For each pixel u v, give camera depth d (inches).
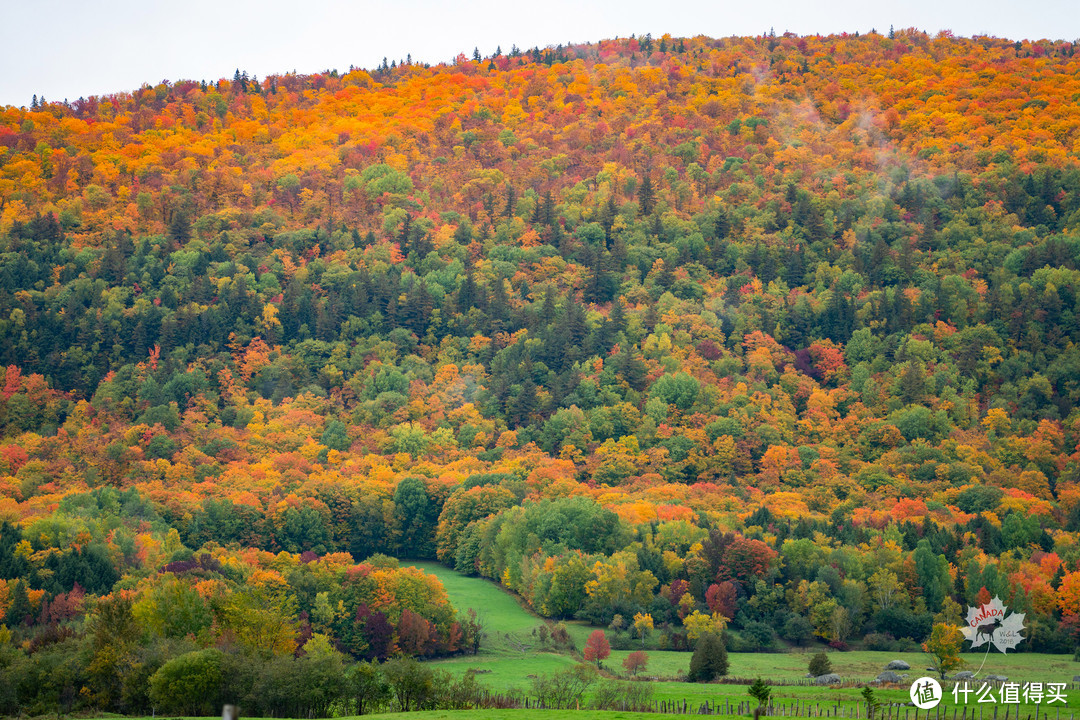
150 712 5708.7
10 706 5639.8
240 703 5516.7
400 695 5748.0
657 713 5605.3
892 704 6112.2
